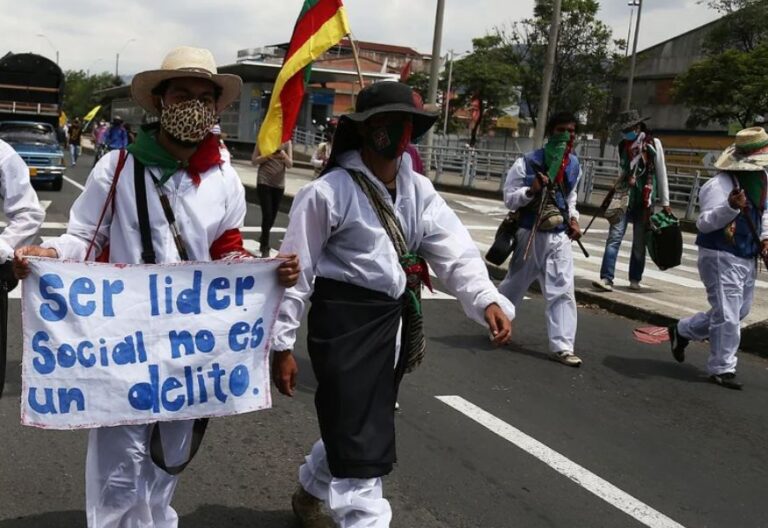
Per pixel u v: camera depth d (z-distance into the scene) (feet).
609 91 131.44
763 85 90.02
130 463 8.58
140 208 8.37
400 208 9.43
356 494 8.91
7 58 83.35
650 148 29.27
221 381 8.71
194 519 11.24
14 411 14.75
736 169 18.01
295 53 22.07
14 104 84.84
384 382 9.12
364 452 8.83
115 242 8.54
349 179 9.20
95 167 8.61
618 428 16.10
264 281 8.77
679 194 59.00
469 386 18.19
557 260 20.45
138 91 8.51
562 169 20.06
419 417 15.92
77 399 8.21
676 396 18.47
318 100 130.31
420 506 12.08
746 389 19.34
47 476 12.28
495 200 73.31
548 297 20.65
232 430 14.66
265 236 34.96
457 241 9.86
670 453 14.93
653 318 26.32
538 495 12.72
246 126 125.18
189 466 13.00
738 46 105.40
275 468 13.14
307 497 10.78
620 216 29.48
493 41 137.90
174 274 8.41
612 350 22.40
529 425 15.89
